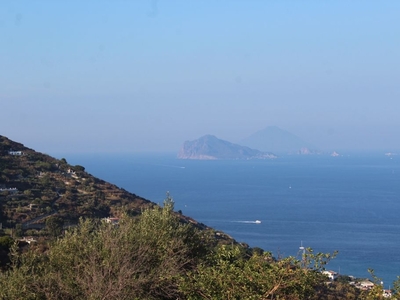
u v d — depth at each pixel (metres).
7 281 12.05
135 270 12.37
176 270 12.62
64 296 12.27
